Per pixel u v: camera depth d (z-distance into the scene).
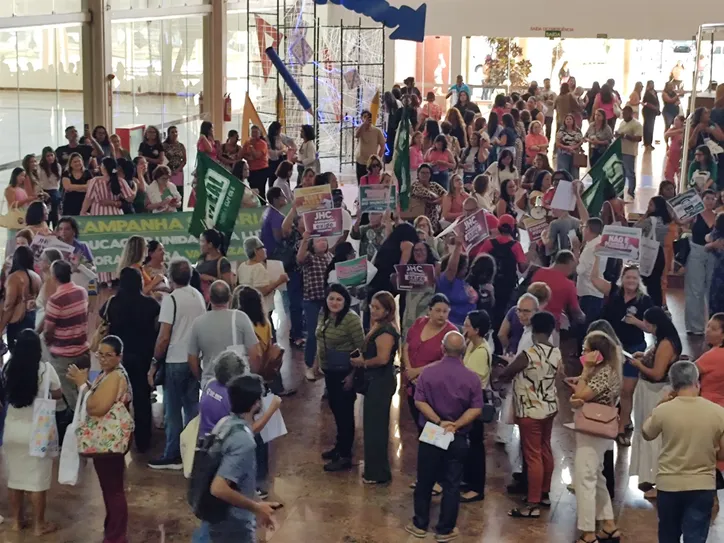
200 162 9.94
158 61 20.50
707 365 7.65
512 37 26.06
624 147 18.06
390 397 8.17
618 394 7.26
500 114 20.58
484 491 8.12
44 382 7.25
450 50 27.02
